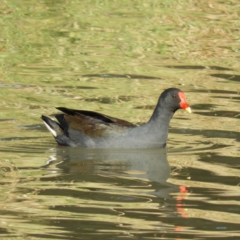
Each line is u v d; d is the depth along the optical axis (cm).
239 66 2102
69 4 2855
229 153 1355
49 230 973
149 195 1118
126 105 1695
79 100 1733
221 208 1059
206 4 2902
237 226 990
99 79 1939
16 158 1312
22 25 2525
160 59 2173
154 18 2675
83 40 2375
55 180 1190
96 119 1420
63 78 1941
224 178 1203
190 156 1340
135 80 1936
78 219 1014
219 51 2280
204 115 1616
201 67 2084
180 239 946
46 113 1612
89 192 1129
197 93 1802
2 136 1442
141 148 1383
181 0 2948
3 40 2339
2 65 2062
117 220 1011
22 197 1102
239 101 1727
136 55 2214
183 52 2261
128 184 1174
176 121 1573
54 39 2375
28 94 1778
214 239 946
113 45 2327
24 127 1511
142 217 1023
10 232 968
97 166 1274
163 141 1391
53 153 1355
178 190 1141
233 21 2656
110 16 2688
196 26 2584
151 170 1248
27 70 2016
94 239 945
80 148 1392
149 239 946
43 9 2764
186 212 1042
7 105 1673
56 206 1065
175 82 1916
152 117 1396
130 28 2531
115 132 1390
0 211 1044
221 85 1884
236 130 1504
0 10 2714
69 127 1417
